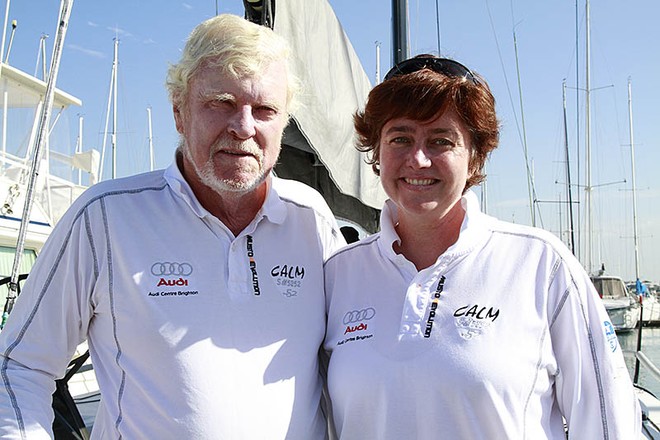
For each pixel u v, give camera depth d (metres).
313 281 1.92
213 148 1.71
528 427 1.58
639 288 21.41
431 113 1.65
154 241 1.75
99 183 1.85
